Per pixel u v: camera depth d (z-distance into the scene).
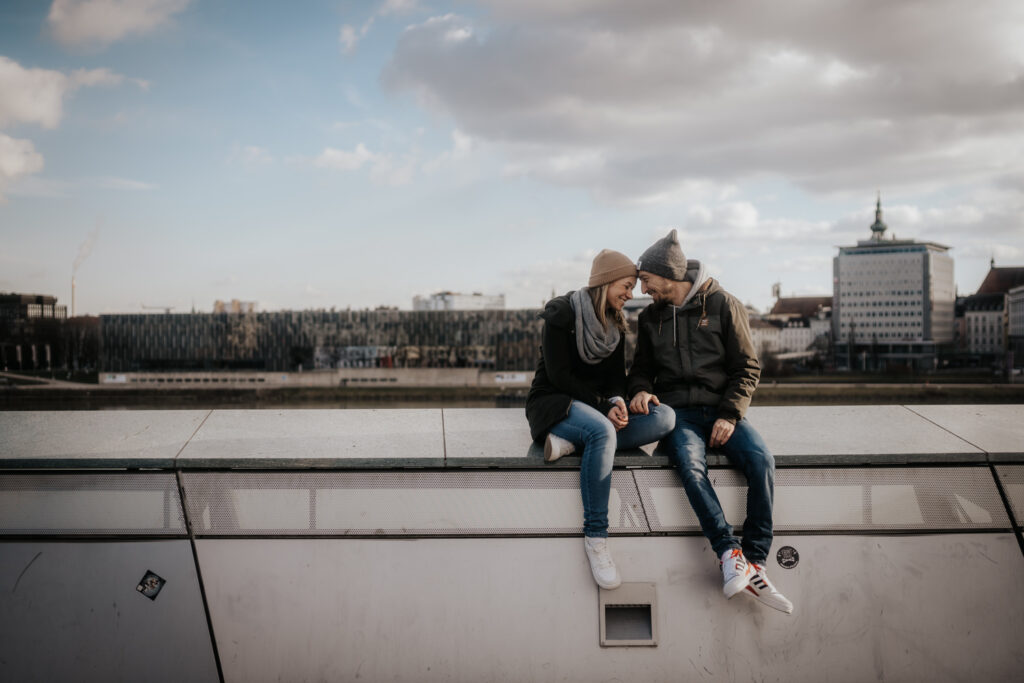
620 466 3.68
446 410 4.64
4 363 147.88
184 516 3.56
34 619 3.49
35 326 150.38
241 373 111.25
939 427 4.21
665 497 3.67
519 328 112.19
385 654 3.52
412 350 114.06
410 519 3.59
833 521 3.66
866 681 3.57
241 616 3.52
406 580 3.55
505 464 3.62
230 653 3.51
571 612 3.57
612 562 3.54
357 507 3.58
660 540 3.63
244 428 4.14
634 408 3.75
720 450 3.74
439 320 113.75
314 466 3.58
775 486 3.68
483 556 3.58
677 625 3.58
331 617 3.53
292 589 3.54
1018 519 3.66
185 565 3.54
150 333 116.00
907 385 106.56
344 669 3.51
